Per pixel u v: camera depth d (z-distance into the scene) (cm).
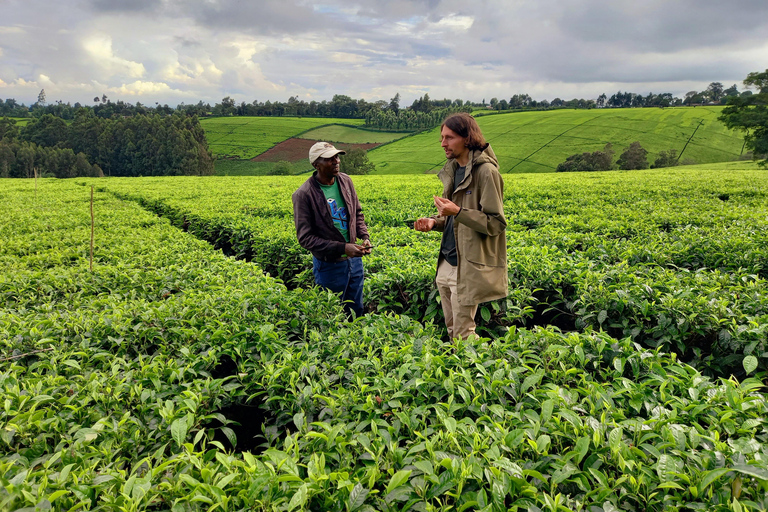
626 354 355
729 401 277
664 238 872
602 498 213
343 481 215
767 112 4441
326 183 560
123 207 1620
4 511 203
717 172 3409
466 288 453
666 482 215
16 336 405
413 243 891
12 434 267
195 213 1382
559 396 285
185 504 217
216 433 380
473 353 354
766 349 403
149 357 389
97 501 227
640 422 264
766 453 232
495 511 205
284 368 342
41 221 1228
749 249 725
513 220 1212
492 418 280
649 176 2989
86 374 356
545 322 642
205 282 598
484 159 428
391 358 361
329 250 538
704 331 448
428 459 239
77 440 267
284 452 247
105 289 616
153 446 284
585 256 760
